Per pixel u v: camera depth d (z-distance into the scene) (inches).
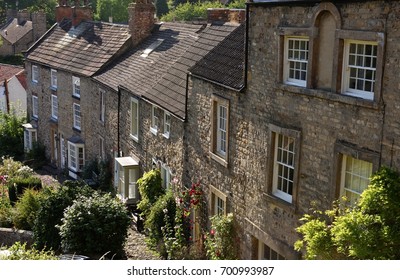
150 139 800.9
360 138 389.7
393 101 361.7
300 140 449.1
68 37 1270.9
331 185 415.5
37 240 674.2
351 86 404.8
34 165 1251.8
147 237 745.6
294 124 457.4
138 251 692.1
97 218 633.6
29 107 1370.6
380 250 340.5
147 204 757.9
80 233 625.9
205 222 631.2
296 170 455.2
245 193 537.0
